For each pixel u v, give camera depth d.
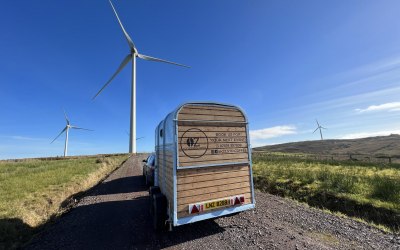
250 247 4.68
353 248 4.45
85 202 9.23
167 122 6.00
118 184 13.28
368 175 11.35
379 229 5.39
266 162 19.78
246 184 6.02
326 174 10.80
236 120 6.07
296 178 11.09
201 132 5.53
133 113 41.56
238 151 6.01
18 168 21.80
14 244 5.46
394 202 6.88
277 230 5.48
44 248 5.21
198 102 5.56
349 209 7.25
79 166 22.00
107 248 5.05
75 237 5.75
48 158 47.56
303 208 7.25
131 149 41.78
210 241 5.09
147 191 10.91
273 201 8.20
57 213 8.41
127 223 6.58
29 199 9.35
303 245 4.64
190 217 5.14
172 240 5.27
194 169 5.35
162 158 6.65
